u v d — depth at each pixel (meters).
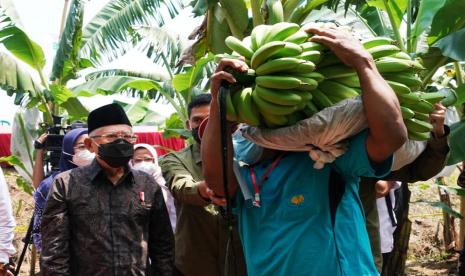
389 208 5.42
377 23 7.35
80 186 3.70
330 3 5.76
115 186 3.75
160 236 3.90
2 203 4.25
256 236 2.50
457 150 5.35
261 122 2.42
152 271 3.90
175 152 4.26
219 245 4.00
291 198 2.40
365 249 2.45
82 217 3.65
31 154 8.99
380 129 2.22
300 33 2.38
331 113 2.26
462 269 5.98
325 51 2.38
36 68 8.93
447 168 6.91
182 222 4.07
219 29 6.66
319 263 2.35
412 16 6.79
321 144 2.32
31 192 10.24
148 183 3.88
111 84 8.80
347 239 2.40
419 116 2.53
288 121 2.35
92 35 8.00
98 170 3.73
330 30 2.31
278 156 2.49
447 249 10.28
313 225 2.38
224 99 2.32
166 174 4.13
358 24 7.24
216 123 2.42
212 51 6.77
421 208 12.88
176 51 9.00
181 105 8.98
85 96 9.13
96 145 3.71
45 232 3.62
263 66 2.27
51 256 3.55
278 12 5.67
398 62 2.44
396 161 2.94
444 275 9.04
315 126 2.26
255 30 2.49
